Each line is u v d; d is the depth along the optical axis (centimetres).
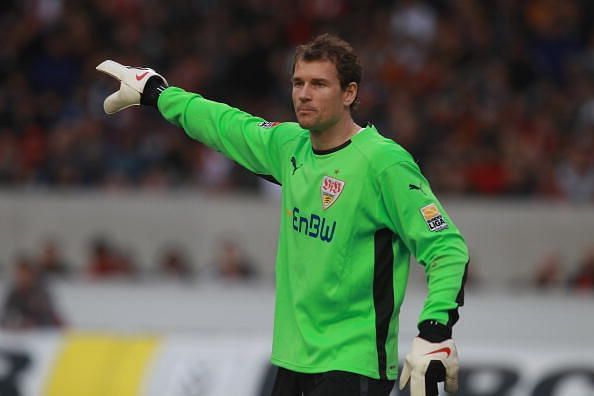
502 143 5256
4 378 3594
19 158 5366
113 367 3556
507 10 5997
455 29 5903
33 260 4831
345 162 1661
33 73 5775
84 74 5778
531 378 3425
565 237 5062
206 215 5131
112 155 5319
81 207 5188
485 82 5575
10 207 5194
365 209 1650
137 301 4572
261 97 5712
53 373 3581
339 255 1656
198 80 5659
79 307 4559
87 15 5981
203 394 3466
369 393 1648
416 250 1631
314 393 1658
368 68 5634
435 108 5381
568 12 6066
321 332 1675
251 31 5931
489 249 5078
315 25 5959
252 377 3459
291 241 1702
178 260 4856
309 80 1648
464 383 3444
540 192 5128
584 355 3441
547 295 4478
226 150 1811
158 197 5166
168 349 3553
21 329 4203
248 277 4716
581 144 5284
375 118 5250
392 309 1666
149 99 1864
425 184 1647
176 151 5356
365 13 6009
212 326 4556
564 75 5831
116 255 4859
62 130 5425
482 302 4466
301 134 1741
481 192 5119
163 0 6094
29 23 5969
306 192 1684
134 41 5875
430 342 1565
